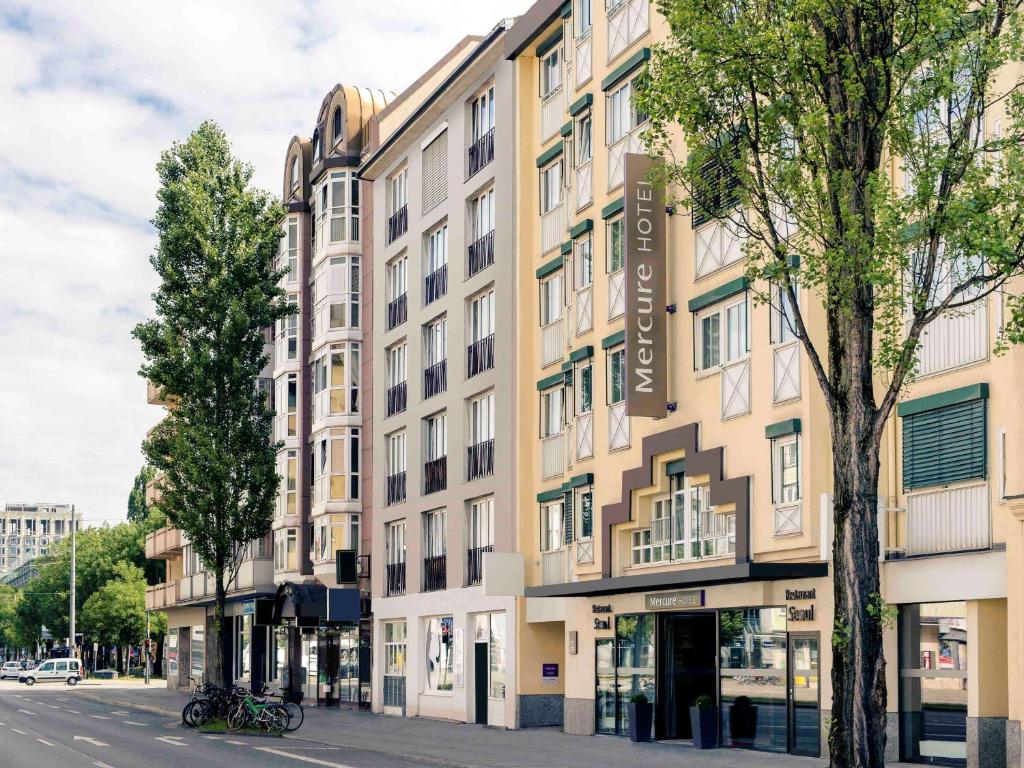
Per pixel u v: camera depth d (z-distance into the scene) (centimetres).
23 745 2856
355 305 4931
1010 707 1875
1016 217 1495
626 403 2738
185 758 2502
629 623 2973
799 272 1705
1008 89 1922
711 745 2609
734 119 1833
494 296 3672
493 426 3669
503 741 2944
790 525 2361
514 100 3584
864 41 1645
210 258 4056
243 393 4075
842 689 1623
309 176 5412
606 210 3045
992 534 1980
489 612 3631
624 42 3038
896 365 1644
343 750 2789
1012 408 1941
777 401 2420
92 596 9756
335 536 4806
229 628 6241
